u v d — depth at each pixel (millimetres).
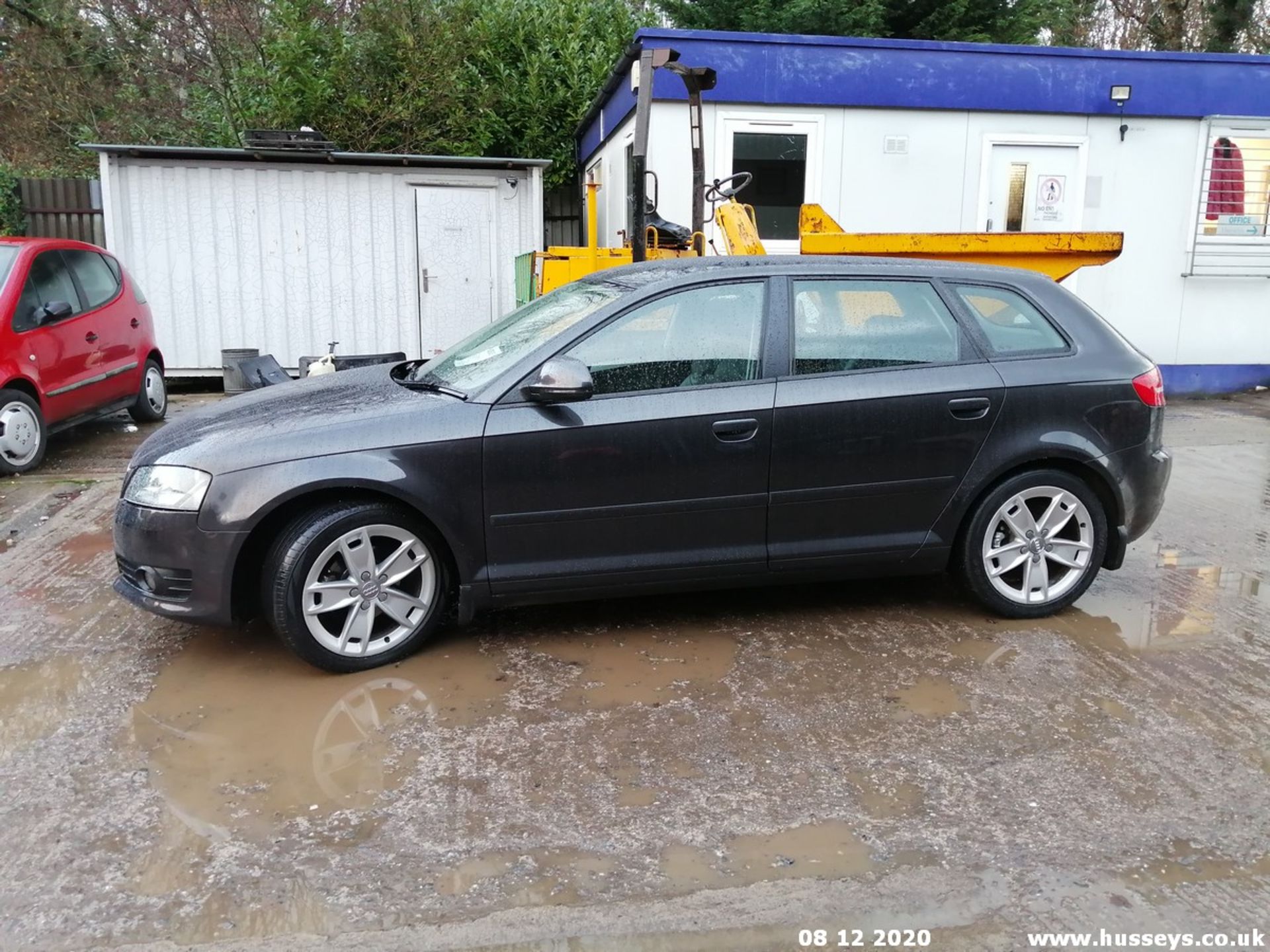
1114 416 4555
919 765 3379
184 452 3980
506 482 4051
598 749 3480
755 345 4305
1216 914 2646
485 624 4617
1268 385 11141
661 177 9453
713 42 9328
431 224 11742
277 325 11602
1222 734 3600
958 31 16297
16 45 17453
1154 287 10695
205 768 3348
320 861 2850
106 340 8422
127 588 4137
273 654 4277
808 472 4297
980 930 2588
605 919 2615
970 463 4438
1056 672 4109
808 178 9695
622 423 4109
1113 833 3000
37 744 3496
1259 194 10625
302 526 3914
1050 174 10219
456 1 14578
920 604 4906
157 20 15516
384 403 4176
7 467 7309
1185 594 5043
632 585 4285
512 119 14477
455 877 2785
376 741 3531
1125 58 10062
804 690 3941
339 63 13586
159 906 2660
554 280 8391
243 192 11305
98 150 10812
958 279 4586
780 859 2867
